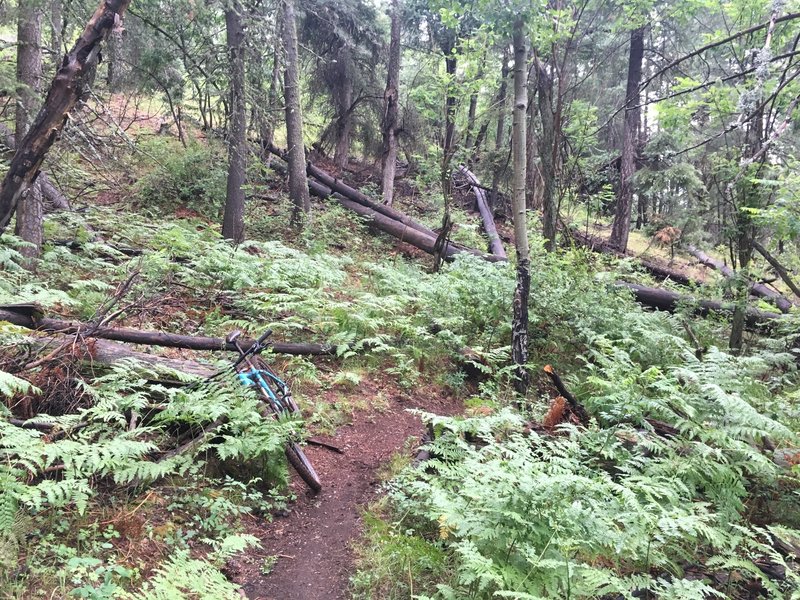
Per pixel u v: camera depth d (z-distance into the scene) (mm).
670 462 4449
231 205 11414
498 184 20422
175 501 3912
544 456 4219
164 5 9898
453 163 15734
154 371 4773
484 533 3176
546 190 12008
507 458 4375
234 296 8094
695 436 5051
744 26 9531
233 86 10930
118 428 4234
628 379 5496
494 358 7344
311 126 20062
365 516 3646
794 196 6758
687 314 10617
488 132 20375
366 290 9891
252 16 10852
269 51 12469
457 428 4406
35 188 8180
